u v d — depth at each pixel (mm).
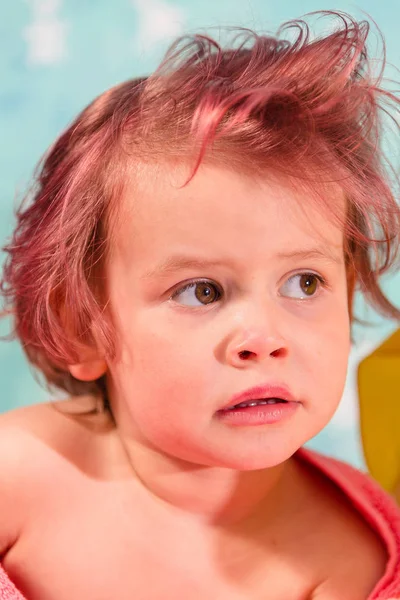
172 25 1780
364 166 690
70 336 715
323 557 685
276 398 610
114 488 703
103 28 1862
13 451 715
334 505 724
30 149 1693
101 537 689
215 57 719
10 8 1883
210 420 607
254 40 764
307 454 746
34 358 850
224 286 607
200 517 691
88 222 674
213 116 611
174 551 683
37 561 696
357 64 712
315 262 622
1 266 843
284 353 599
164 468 680
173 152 618
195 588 675
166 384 616
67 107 1785
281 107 637
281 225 598
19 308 807
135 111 682
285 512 707
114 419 742
